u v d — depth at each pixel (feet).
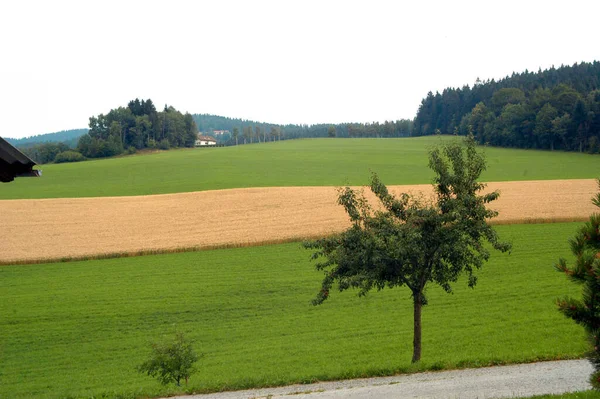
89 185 308.81
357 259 62.64
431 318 95.76
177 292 118.83
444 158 65.36
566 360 58.70
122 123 584.81
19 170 28.71
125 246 160.04
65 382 75.46
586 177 285.02
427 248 62.44
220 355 83.66
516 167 341.00
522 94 538.88
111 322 102.06
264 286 120.98
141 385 71.51
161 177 325.42
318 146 540.52
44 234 177.17
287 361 78.02
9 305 112.78
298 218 186.91
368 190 232.12
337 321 97.91
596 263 31.78
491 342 79.20
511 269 124.26
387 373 57.21
